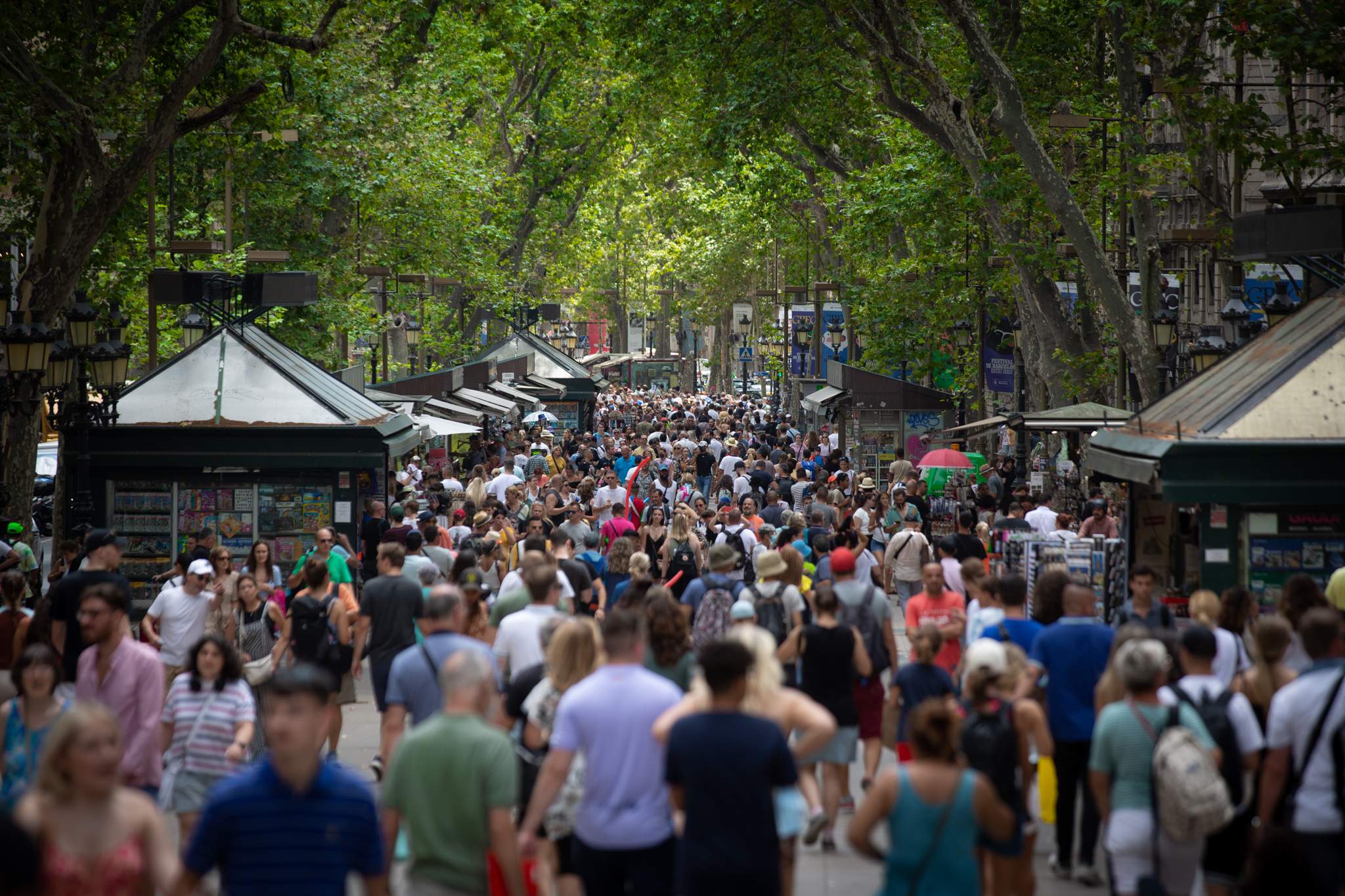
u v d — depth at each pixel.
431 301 98.31
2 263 38.81
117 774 12.24
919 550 40.12
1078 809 25.36
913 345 80.06
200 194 68.75
